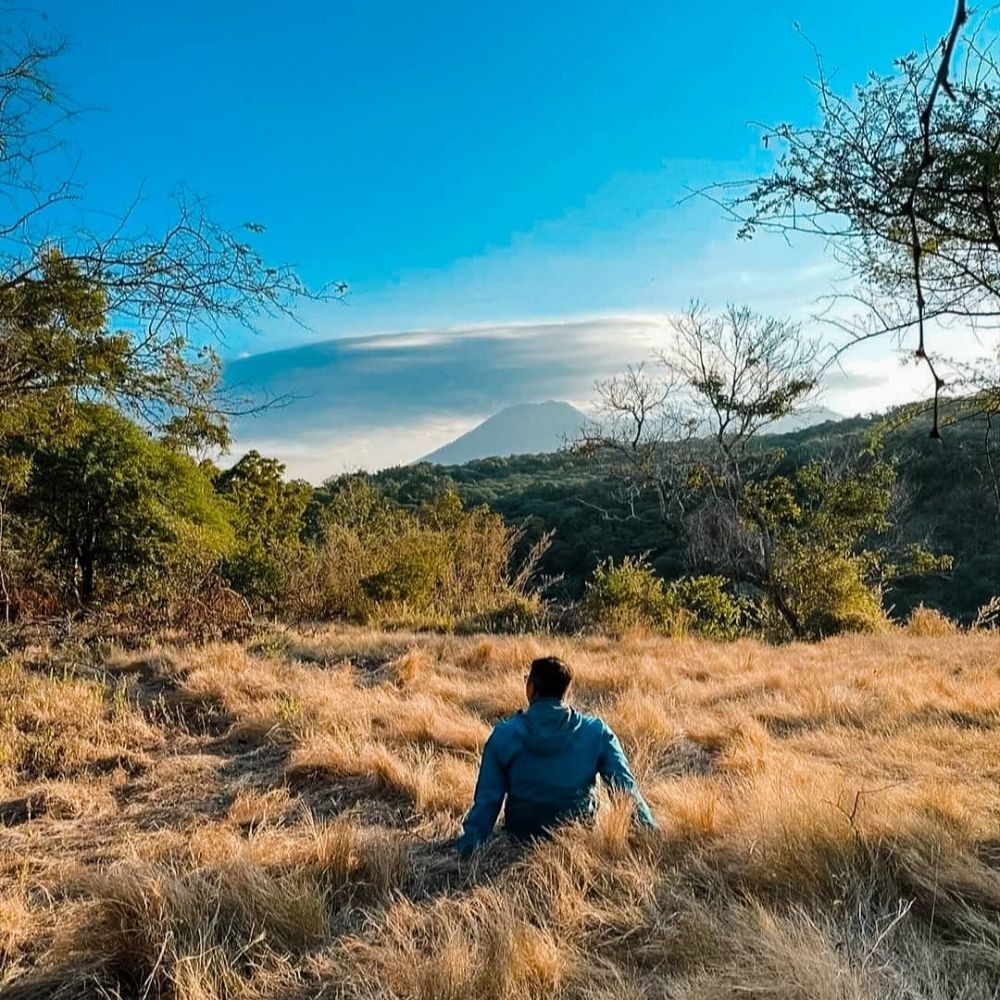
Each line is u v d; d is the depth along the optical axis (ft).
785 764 16.78
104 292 20.75
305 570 55.72
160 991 9.25
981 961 8.95
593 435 72.23
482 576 62.49
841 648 42.32
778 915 9.88
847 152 10.34
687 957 9.29
